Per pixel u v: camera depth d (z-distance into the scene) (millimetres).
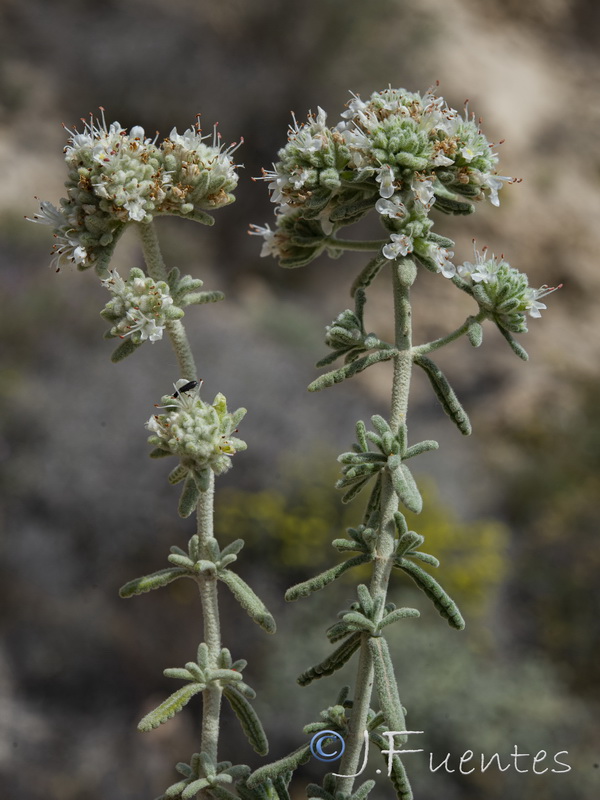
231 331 14766
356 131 2533
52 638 10125
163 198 2541
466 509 12852
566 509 13062
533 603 11492
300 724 8805
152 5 21172
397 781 2426
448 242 2537
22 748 8969
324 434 13078
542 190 18938
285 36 20688
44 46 20141
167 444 2479
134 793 8828
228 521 11102
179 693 2566
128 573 11141
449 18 21219
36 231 16016
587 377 16250
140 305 2508
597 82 21594
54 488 11578
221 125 19797
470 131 2582
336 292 17672
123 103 19797
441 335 16672
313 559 10828
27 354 13164
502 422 15023
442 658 9172
